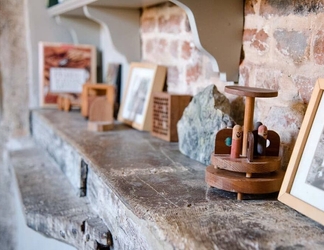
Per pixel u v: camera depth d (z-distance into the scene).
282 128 0.97
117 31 1.70
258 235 0.66
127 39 1.73
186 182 0.92
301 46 0.90
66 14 2.02
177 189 0.87
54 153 1.67
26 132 2.20
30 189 1.38
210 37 1.08
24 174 1.56
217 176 0.83
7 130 2.17
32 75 2.15
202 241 0.63
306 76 0.89
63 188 1.38
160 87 1.53
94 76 2.10
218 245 0.62
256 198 0.83
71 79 2.06
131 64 1.73
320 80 0.77
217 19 1.07
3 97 2.14
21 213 1.87
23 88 2.16
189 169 1.03
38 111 1.96
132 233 0.83
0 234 2.24
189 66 1.38
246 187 0.81
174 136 1.34
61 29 2.19
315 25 0.86
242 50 1.11
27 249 1.75
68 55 2.04
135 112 1.59
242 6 1.09
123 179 0.94
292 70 0.93
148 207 0.77
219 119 1.04
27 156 1.86
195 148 1.12
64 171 1.50
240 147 0.86
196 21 1.06
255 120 1.06
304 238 0.65
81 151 1.19
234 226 0.69
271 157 0.88
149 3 1.53
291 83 0.94
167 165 1.06
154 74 1.51
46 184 1.43
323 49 0.84
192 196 0.83
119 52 1.72
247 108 0.86
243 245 0.62
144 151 1.21
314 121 0.77
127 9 1.69
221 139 0.89
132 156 1.15
